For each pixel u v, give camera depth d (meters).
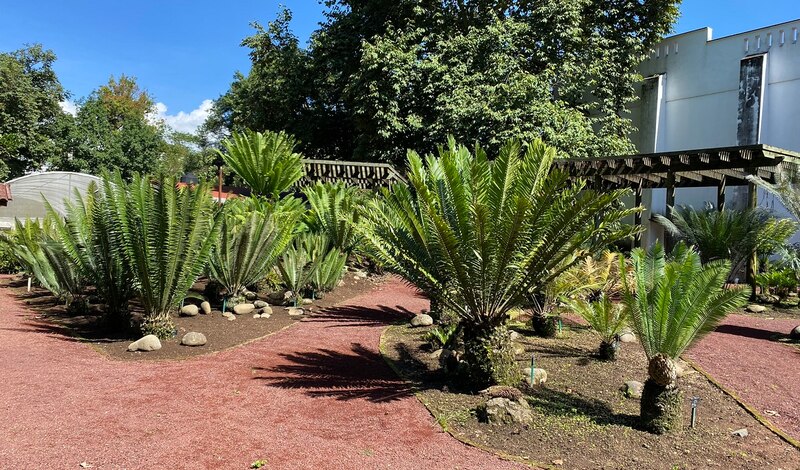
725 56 14.48
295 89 19.27
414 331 7.19
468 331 4.84
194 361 5.57
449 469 3.31
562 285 6.70
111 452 3.37
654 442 3.72
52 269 8.28
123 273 6.62
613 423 4.04
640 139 16.86
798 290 9.89
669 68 16.12
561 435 3.82
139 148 29.39
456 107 13.99
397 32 16.39
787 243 10.55
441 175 5.28
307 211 12.08
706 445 3.71
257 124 20.83
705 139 14.96
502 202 4.53
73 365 5.23
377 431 3.89
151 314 6.40
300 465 3.32
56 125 28.28
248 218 8.06
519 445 3.67
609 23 17.69
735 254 9.84
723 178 10.98
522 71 14.99
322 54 18.53
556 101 15.47
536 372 4.99
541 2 16.16
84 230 6.81
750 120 13.56
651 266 4.77
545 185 4.30
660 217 10.96
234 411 4.20
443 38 16.28
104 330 6.84
